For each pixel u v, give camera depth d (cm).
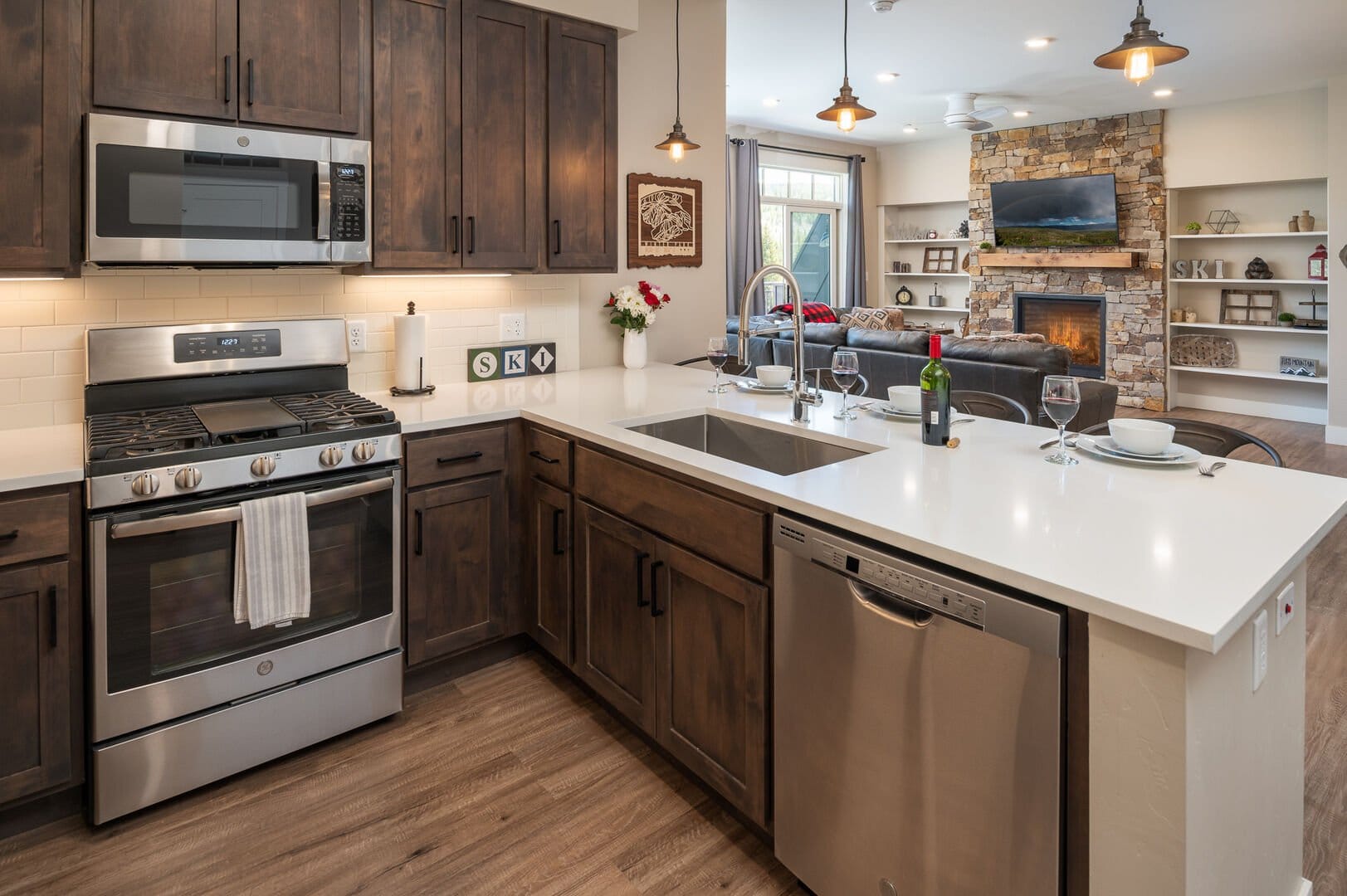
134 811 207
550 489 262
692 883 185
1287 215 743
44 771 195
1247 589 118
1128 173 795
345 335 282
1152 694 114
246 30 232
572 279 356
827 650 164
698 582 202
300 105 243
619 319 362
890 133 905
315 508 227
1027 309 902
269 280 273
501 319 334
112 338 237
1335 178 622
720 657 197
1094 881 124
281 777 224
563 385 318
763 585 181
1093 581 122
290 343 269
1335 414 645
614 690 241
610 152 324
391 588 245
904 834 151
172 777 209
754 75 631
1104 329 830
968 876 141
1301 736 167
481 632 275
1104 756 121
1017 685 130
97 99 211
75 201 212
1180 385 826
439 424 254
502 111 290
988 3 470
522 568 283
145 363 243
